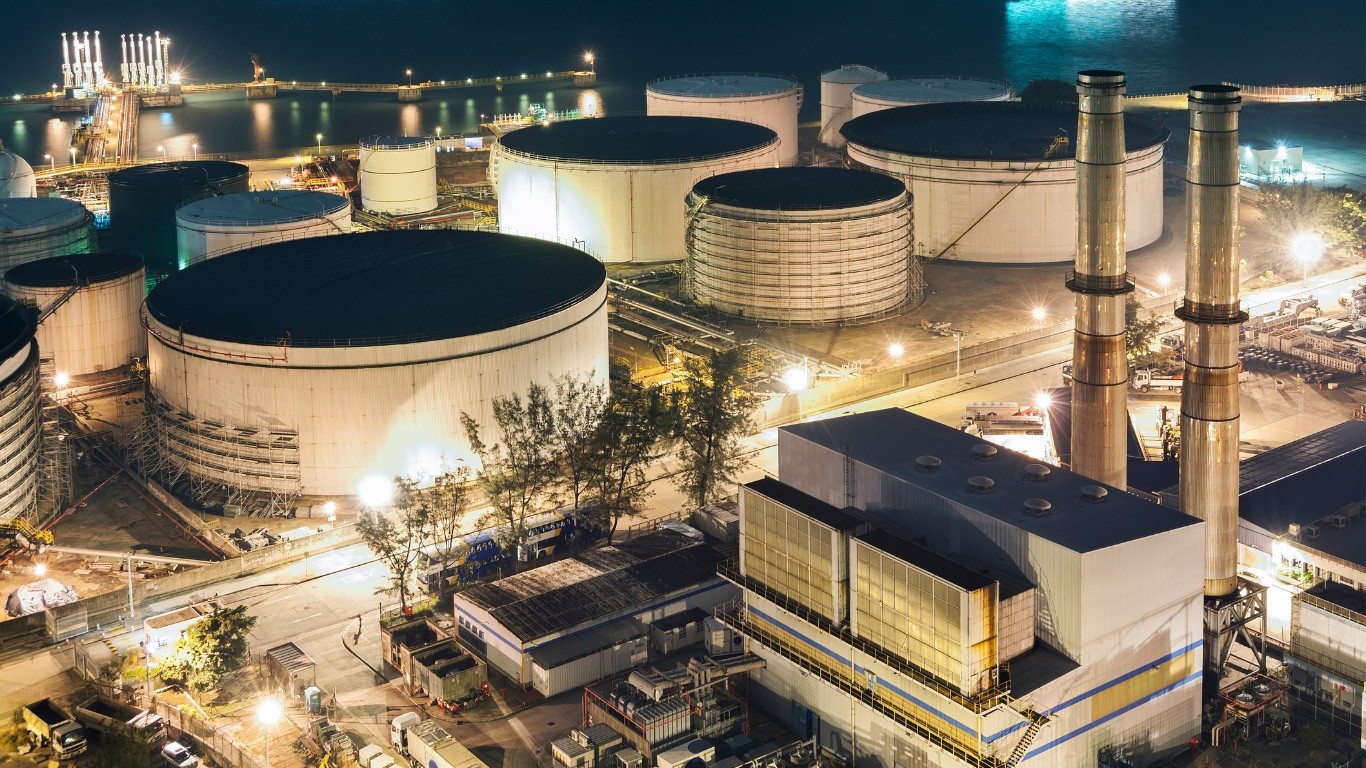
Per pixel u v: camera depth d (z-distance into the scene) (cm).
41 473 16600
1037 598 10931
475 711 12575
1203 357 12088
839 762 11619
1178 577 11125
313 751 12006
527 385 16975
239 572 15138
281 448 16375
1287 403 19412
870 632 11131
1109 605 10781
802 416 19150
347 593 14788
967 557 11475
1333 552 12975
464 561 14862
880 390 19862
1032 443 17975
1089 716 10912
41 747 12362
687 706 11675
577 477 15662
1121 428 13312
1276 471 14850
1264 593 12444
